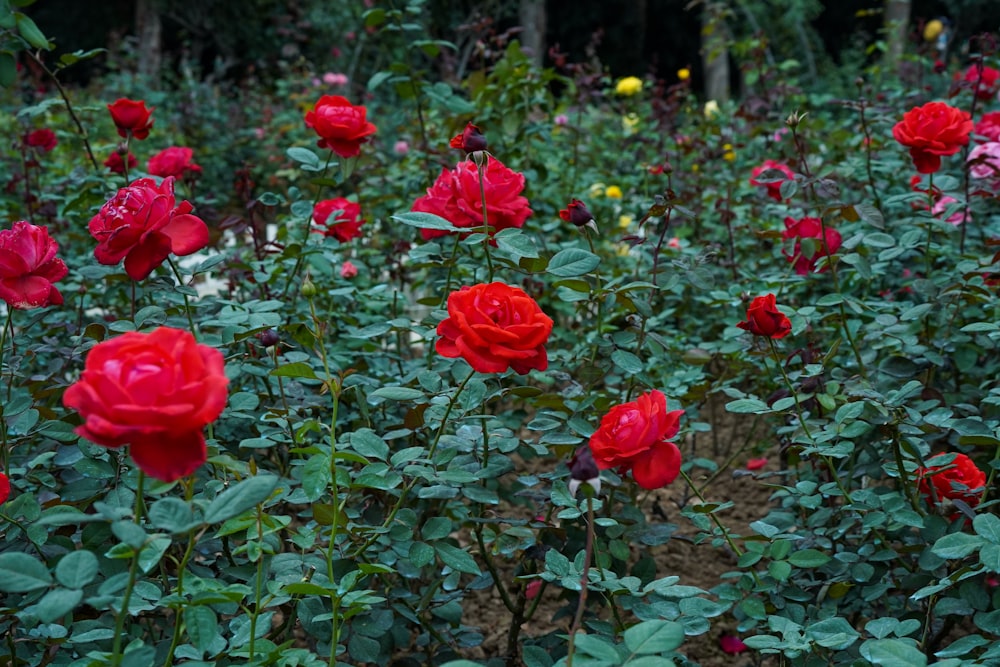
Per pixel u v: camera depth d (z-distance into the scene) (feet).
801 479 9.01
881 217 8.24
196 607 4.57
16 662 6.06
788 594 6.70
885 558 6.91
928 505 7.84
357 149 8.95
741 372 10.71
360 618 6.58
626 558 7.14
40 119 22.50
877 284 11.30
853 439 7.97
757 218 14.82
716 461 12.34
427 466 6.15
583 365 7.78
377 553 6.80
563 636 6.45
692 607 5.98
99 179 9.82
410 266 11.02
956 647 5.48
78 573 4.09
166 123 33.73
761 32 21.47
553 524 7.43
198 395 3.82
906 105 16.49
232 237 15.34
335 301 10.65
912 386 6.90
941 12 61.05
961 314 9.36
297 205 9.02
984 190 10.00
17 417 6.55
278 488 5.74
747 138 18.94
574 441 6.72
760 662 7.75
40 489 7.04
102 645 6.02
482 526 7.45
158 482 4.53
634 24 60.54
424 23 44.50
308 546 5.98
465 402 6.49
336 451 5.82
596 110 24.38
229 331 6.89
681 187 17.02
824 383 7.50
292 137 30.50
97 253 5.73
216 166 31.76
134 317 6.93
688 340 11.85
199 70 46.42
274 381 8.30
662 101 21.12
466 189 6.99
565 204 15.48
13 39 9.58
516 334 5.29
